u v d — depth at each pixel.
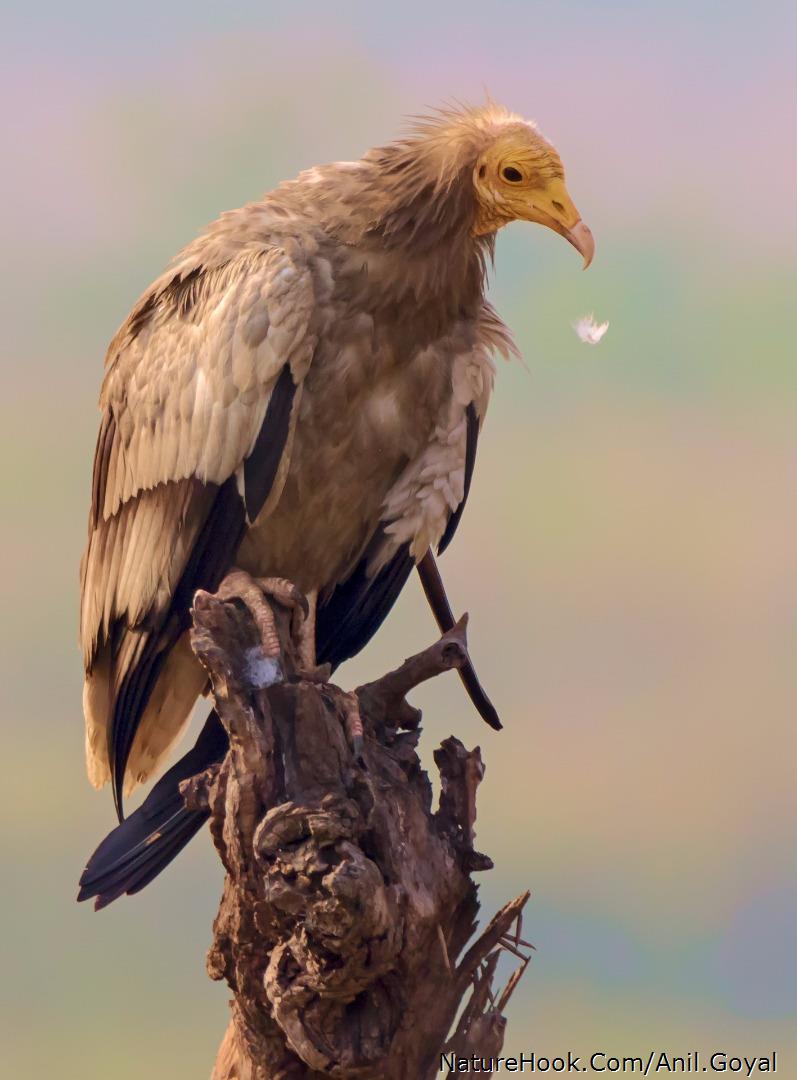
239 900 8.09
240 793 7.98
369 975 7.71
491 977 8.45
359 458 10.77
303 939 7.69
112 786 10.95
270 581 9.27
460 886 8.36
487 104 10.91
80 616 11.66
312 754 8.01
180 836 9.91
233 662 8.22
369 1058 7.89
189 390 10.31
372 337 10.50
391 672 9.41
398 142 10.79
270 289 10.10
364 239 10.45
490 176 10.48
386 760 8.61
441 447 11.05
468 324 11.13
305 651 9.28
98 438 11.38
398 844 8.07
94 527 11.43
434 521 11.05
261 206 10.80
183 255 11.00
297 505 10.81
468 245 10.72
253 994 8.28
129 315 11.25
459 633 9.44
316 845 7.65
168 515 10.48
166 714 11.20
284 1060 8.38
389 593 11.43
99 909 9.56
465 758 8.67
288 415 10.16
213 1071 9.16
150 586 10.56
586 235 10.34
